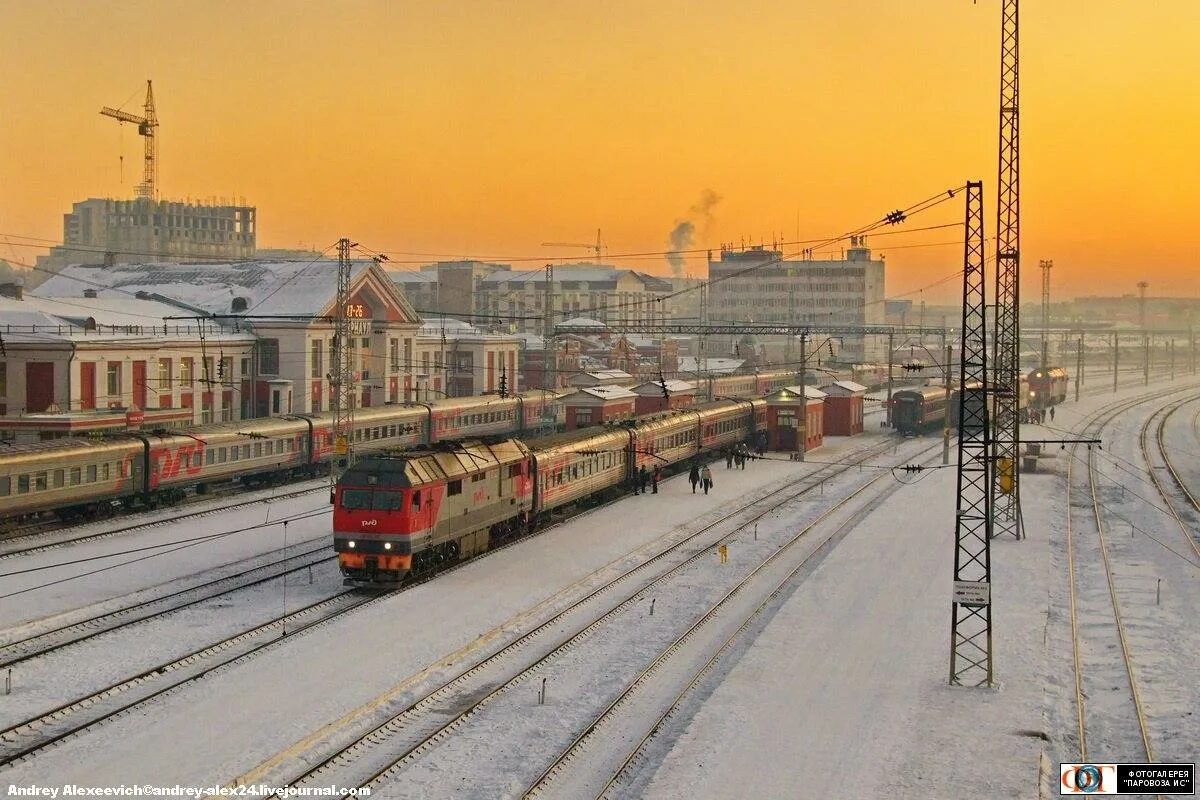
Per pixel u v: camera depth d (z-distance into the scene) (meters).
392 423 79.94
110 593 40.19
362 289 99.75
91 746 25.94
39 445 51.31
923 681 32.59
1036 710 30.31
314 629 36.06
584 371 117.31
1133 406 142.75
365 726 27.72
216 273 105.12
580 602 40.94
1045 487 74.75
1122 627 39.84
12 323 75.31
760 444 94.31
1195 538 58.09
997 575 46.97
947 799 24.38
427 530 42.44
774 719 29.06
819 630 37.72
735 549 52.53
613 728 28.52
